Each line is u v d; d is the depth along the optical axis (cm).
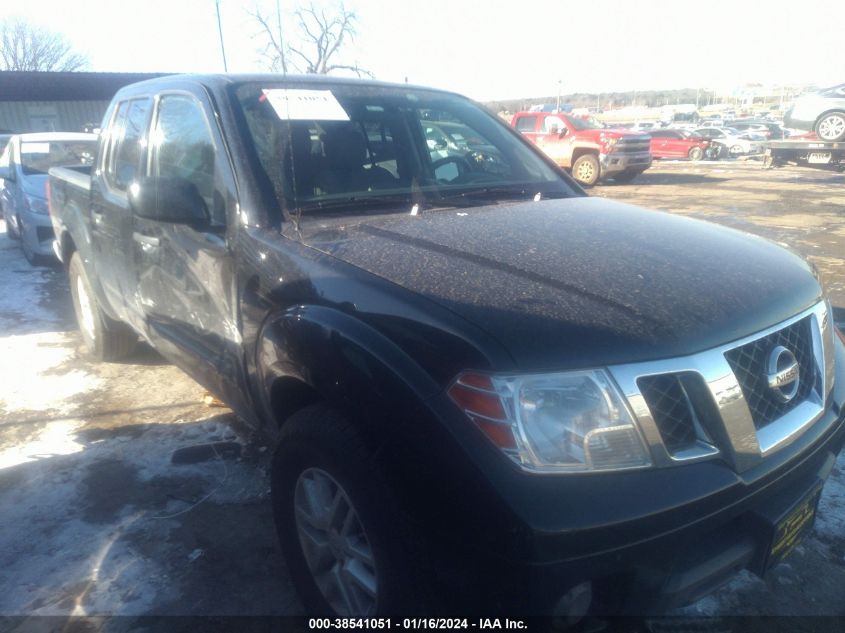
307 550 232
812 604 249
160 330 342
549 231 250
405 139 331
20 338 546
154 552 283
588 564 163
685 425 179
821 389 217
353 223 261
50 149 868
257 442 371
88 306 479
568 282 202
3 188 927
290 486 231
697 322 187
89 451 364
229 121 281
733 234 267
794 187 1549
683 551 174
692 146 2873
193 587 263
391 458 184
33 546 287
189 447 360
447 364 178
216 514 308
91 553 282
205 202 288
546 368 172
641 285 202
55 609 251
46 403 424
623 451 171
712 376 180
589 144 1672
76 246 457
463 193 313
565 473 167
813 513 214
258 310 245
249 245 254
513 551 162
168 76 358
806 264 247
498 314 184
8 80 2611
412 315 191
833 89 1759
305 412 217
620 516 163
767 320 200
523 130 1847
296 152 287
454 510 171
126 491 327
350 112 321
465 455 170
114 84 2856
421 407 178
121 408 416
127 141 375
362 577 208
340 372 198
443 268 211
